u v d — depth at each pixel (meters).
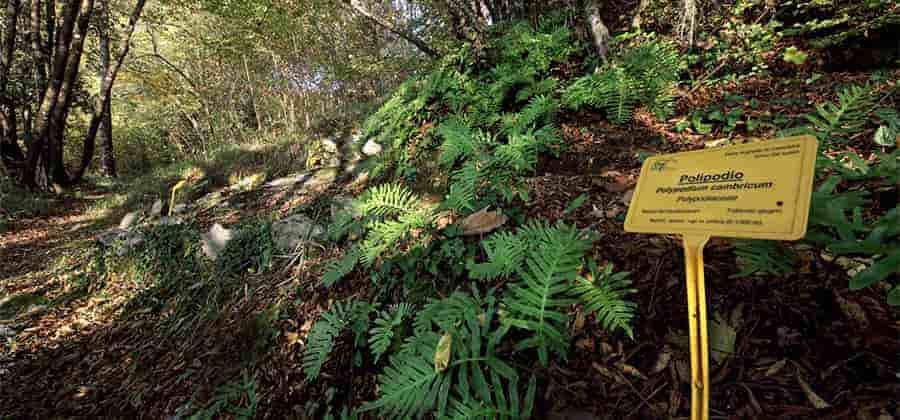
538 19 6.03
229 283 4.24
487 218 2.84
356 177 5.63
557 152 3.52
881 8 3.41
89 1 11.14
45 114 11.34
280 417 2.56
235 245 4.71
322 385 2.55
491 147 3.76
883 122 2.49
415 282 2.79
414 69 8.27
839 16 3.72
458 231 2.87
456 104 4.78
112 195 10.61
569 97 3.80
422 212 3.23
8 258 7.10
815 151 1.05
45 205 10.38
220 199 6.67
